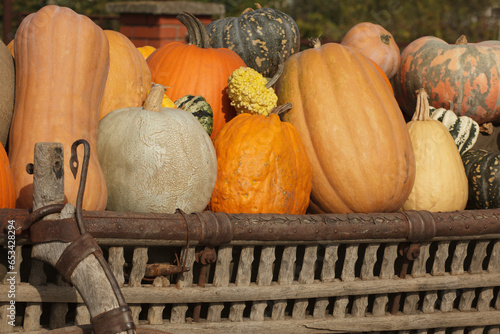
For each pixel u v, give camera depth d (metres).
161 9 7.10
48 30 2.13
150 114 2.12
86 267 1.61
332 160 2.37
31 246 1.86
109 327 1.56
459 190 2.65
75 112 2.09
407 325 2.28
